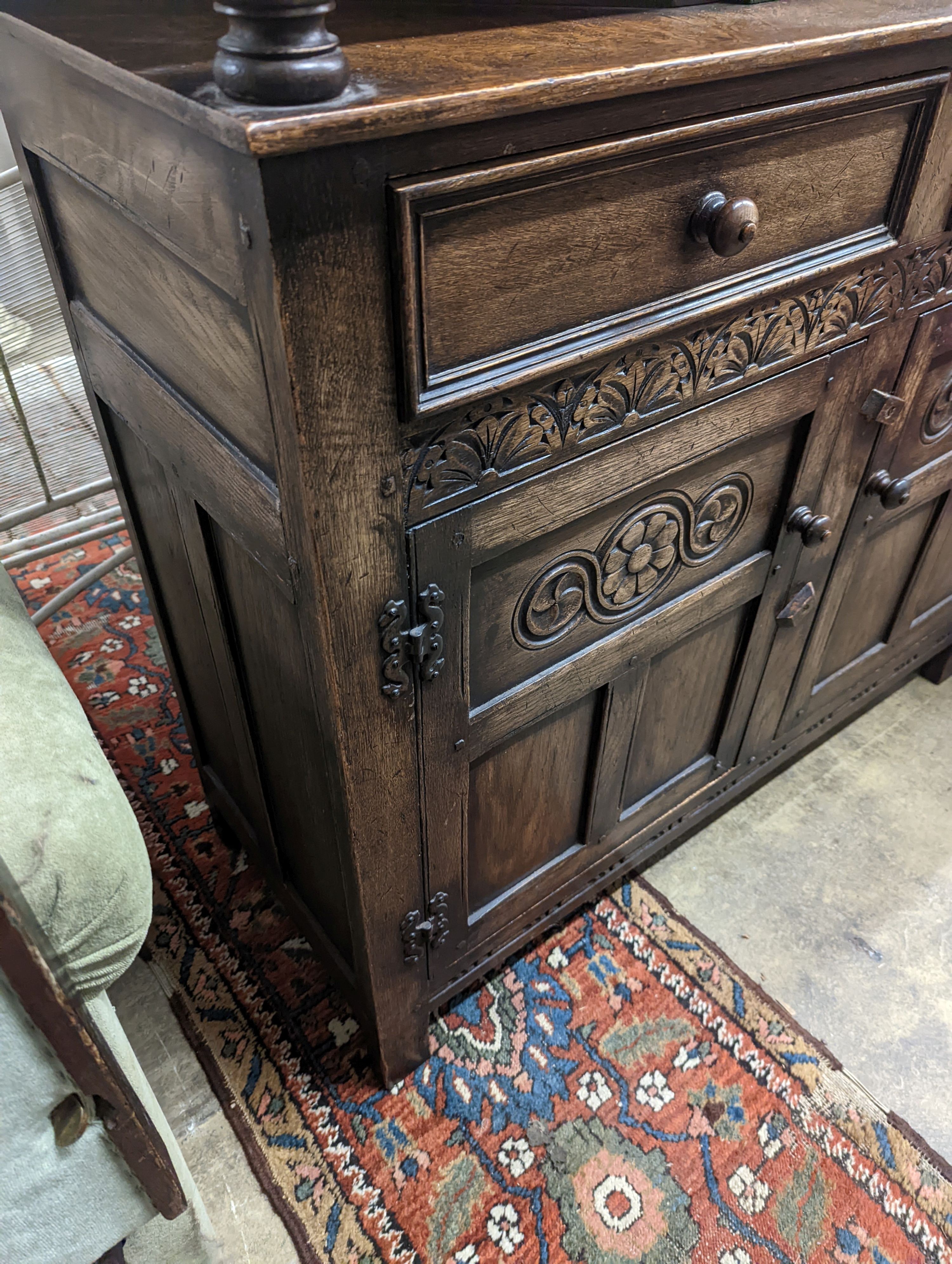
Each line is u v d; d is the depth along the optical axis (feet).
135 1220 2.16
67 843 1.60
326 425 1.66
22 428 3.93
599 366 2.06
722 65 1.76
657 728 3.31
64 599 4.73
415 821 2.51
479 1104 3.19
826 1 2.38
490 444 1.97
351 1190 2.96
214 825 4.08
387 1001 2.91
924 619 4.32
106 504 5.02
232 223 1.49
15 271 3.58
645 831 3.67
